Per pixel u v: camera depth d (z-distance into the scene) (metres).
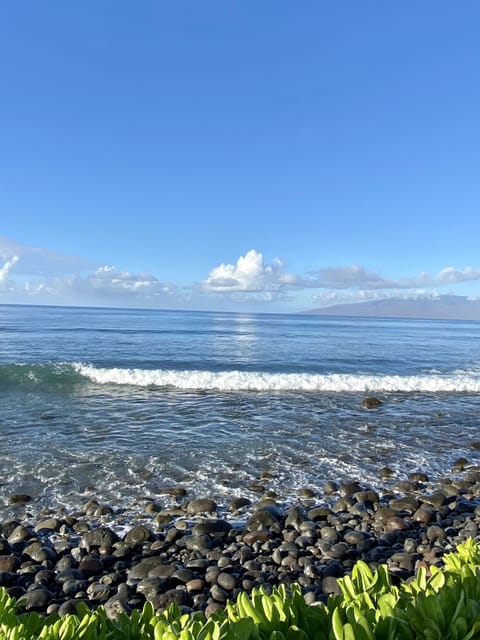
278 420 12.89
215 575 5.11
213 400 15.55
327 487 8.13
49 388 16.95
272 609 2.19
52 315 85.62
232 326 64.88
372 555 5.68
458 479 8.91
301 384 18.48
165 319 81.62
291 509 6.91
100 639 2.11
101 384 17.98
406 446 10.86
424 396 17.33
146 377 18.59
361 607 2.24
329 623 2.20
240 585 4.94
